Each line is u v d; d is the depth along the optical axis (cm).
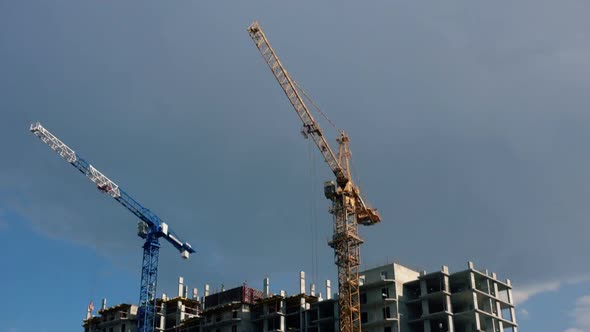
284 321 15938
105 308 19038
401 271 14612
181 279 18712
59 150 15912
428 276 14025
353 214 15925
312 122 15938
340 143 16688
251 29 15012
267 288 17288
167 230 17500
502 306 14775
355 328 14275
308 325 15438
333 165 16175
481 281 14238
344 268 15088
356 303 14550
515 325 14562
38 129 15625
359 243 15462
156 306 17838
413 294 14475
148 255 17100
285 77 15600
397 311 13962
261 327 16438
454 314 13550
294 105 15900
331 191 15962
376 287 14612
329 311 15312
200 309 18238
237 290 17088
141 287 16812
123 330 18075
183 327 17438
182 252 17925
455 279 14112
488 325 13925
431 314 13562
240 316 16312
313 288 16788
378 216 16988
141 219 17312
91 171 16312
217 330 16688
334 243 15438
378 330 14075
